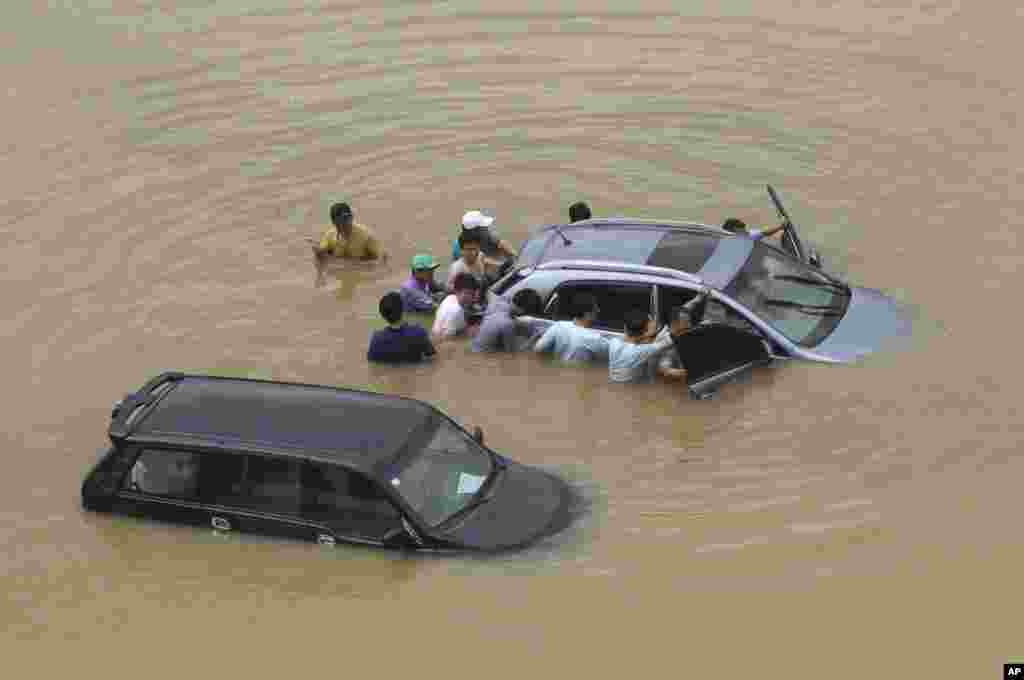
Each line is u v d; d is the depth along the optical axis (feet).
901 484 96.22
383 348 117.91
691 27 189.88
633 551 90.22
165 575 90.27
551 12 198.18
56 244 141.69
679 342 109.19
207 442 93.25
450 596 86.28
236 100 174.09
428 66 181.68
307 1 209.67
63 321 127.54
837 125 158.20
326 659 81.25
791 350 111.34
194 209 148.15
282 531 92.27
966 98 162.71
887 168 147.84
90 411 112.57
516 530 91.35
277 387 99.50
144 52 191.01
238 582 88.99
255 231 143.64
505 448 104.42
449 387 114.52
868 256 129.80
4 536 95.45
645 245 118.11
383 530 90.02
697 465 100.78
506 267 127.34
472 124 164.35
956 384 107.34
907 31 184.34
